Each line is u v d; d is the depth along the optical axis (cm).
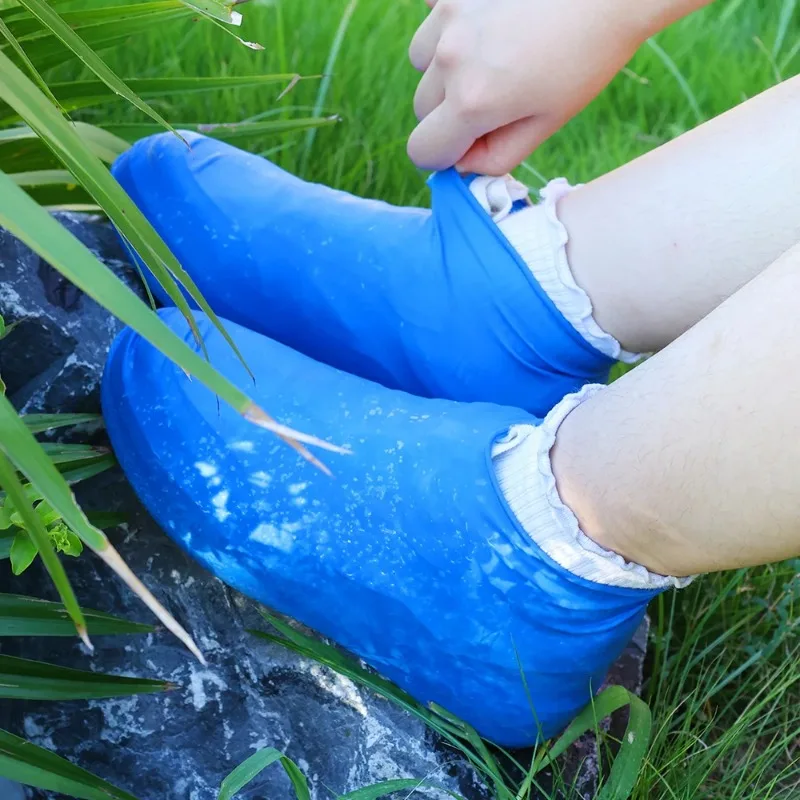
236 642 80
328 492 72
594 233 75
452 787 77
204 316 82
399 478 71
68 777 62
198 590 81
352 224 88
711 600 94
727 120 72
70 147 45
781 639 87
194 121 126
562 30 69
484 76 71
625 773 72
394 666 76
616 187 75
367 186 123
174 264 51
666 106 142
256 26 135
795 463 54
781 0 162
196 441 76
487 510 67
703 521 58
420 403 76
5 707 77
